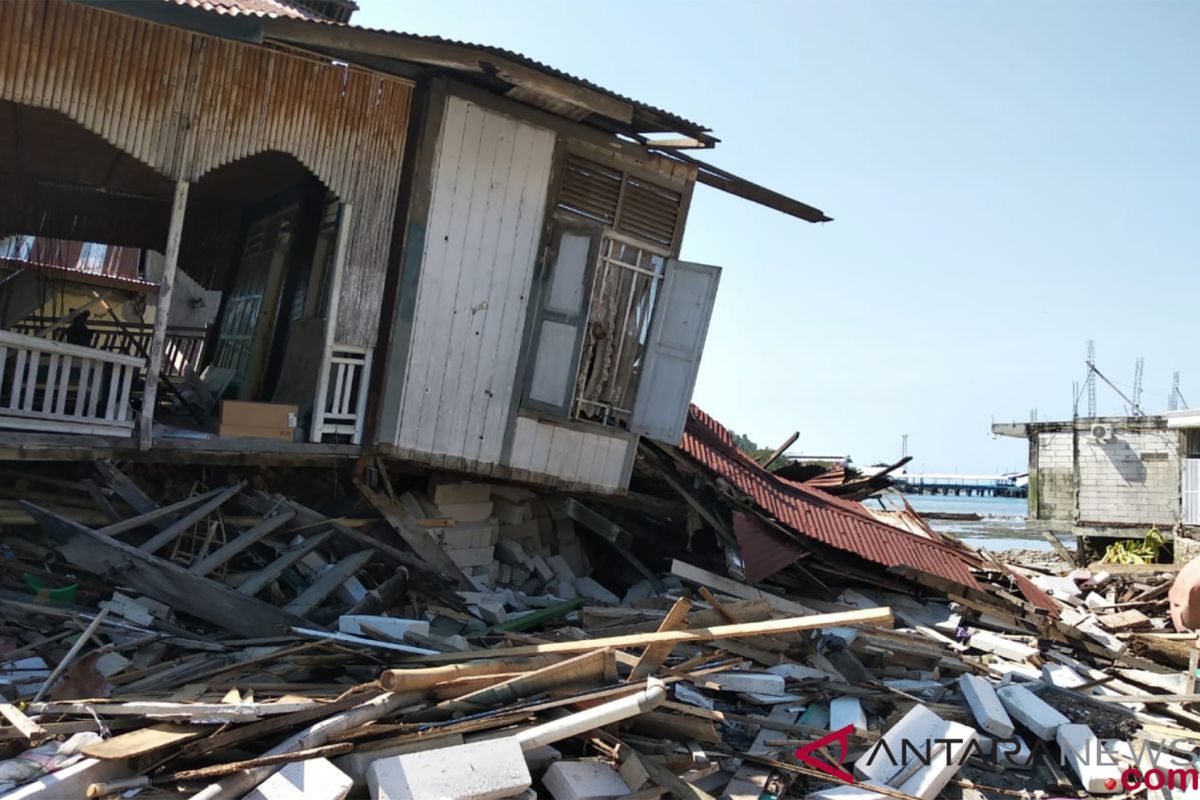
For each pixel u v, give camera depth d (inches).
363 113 307.1
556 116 341.4
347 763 173.0
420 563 301.7
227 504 304.8
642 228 362.6
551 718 198.7
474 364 335.9
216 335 474.6
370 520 323.3
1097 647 355.3
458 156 323.6
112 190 455.2
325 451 313.9
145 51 266.2
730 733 241.0
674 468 393.7
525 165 337.4
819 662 286.7
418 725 185.6
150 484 303.9
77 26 255.4
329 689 212.1
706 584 351.3
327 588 276.7
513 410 345.7
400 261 316.2
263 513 301.9
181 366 480.4
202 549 281.9
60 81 254.2
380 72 308.2
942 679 305.6
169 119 271.9
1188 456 902.4
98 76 259.4
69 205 457.7
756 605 279.7
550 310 344.5
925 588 390.0
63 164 407.2
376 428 318.0
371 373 321.1
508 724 193.5
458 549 347.6
